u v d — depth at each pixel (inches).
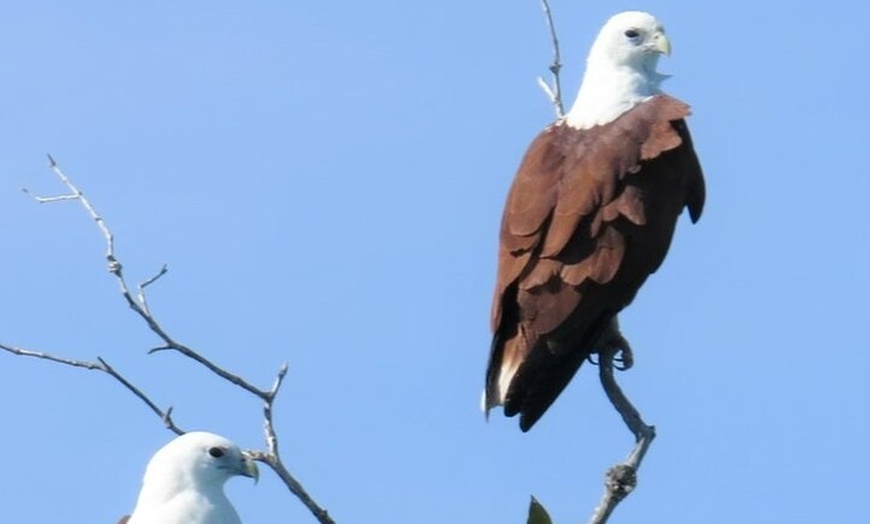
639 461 443.2
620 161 500.4
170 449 486.3
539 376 489.1
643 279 497.7
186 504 479.5
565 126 524.7
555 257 494.0
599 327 490.9
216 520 481.7
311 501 413.4
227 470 487.5
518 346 494.9
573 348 489.1
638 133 506.6
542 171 511.2
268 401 416.5
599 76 533.0
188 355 421.7
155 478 483.8
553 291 490.9
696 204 519.8
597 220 494.6
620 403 459.5
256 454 414.3
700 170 518.6
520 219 504.1
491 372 499.2
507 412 493.7
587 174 500.4
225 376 417.1
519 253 500.4
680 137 507.2
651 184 500.7
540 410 490.9
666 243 502.3
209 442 487.2
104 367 431.2
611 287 490.0
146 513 479.5
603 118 519.8
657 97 523.2
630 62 533.6
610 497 438.0
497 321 500.7
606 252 490.9
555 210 499.8
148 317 422.9
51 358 429.7
